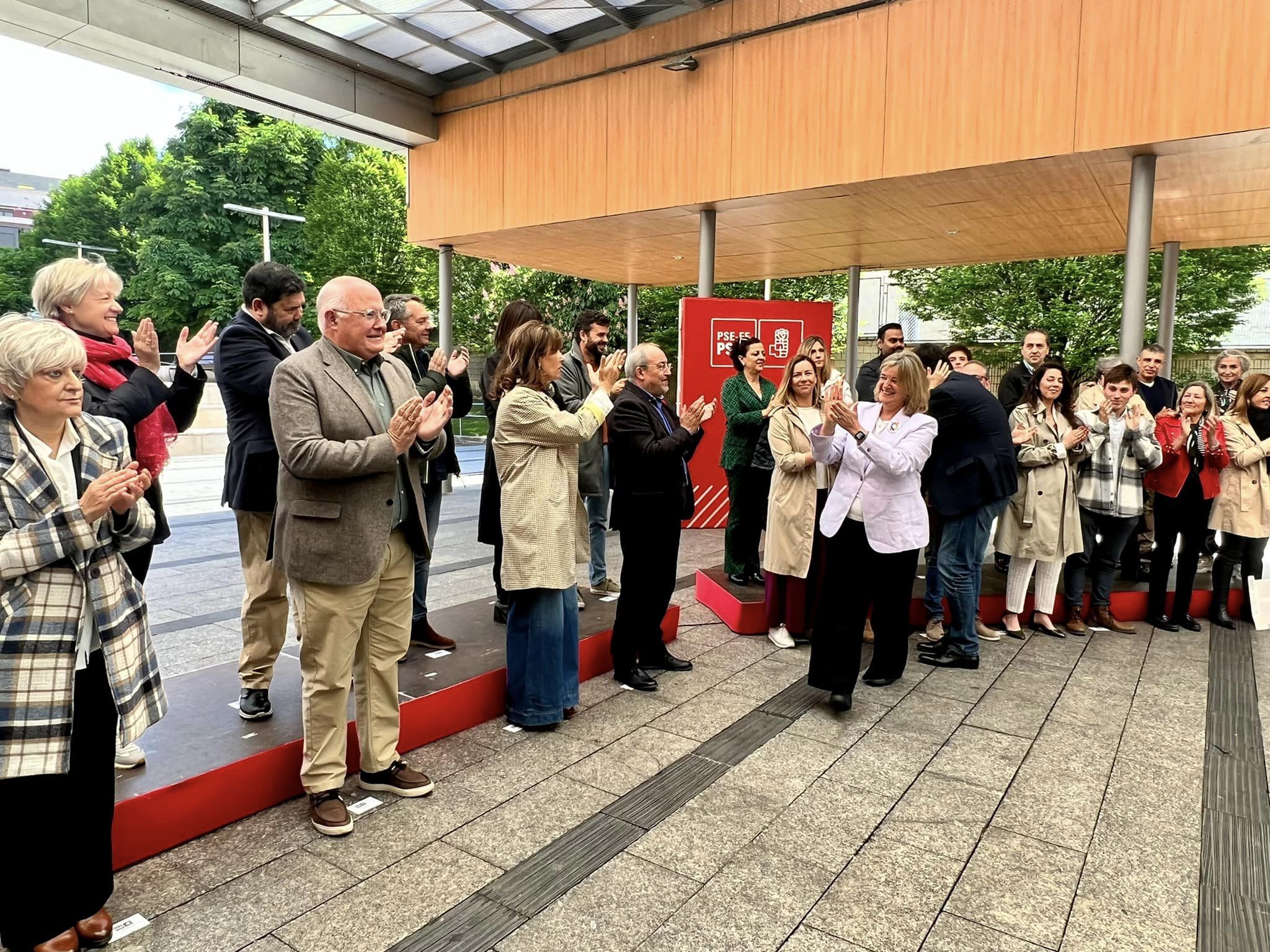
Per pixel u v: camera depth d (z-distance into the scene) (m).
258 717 2.91
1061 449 4.43
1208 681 3.99
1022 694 3.82
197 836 2.49
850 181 6.16
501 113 8.30
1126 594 5.06
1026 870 2.38
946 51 5.68
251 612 2.85
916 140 5.85
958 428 4.07
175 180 27.28
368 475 2.44
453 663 3.57
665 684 3.90
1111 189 6.44
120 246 32.47
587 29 7.38
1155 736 3.35
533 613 3.27
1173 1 4.88
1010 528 4.64
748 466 5.06
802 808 2.73
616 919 2.13
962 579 4.12
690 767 3.02
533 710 3.30
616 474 3.72
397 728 2.83
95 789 1.95
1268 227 8.15
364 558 2.47
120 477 1.80
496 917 2.13
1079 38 5.19
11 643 1.76
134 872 2.30
